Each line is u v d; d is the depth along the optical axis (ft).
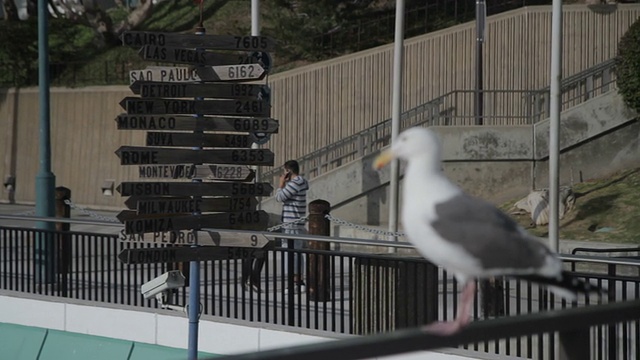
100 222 46.96
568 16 94.99
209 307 48.49
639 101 81.46
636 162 86.12
